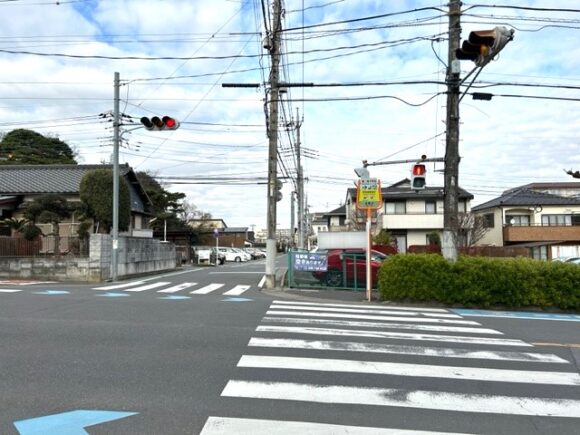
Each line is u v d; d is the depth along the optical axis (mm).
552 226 38031
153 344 7176
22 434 3936
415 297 13273
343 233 19688
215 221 100062
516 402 4938
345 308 12078
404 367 6176
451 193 13633
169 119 16734
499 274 12938
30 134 47688
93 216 23750
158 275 25047
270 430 4062
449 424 4305
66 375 5578
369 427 4184
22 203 28000
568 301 12656
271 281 16953
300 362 6285
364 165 14523
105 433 3977
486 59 10578
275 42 16562
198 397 4871
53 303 11805
